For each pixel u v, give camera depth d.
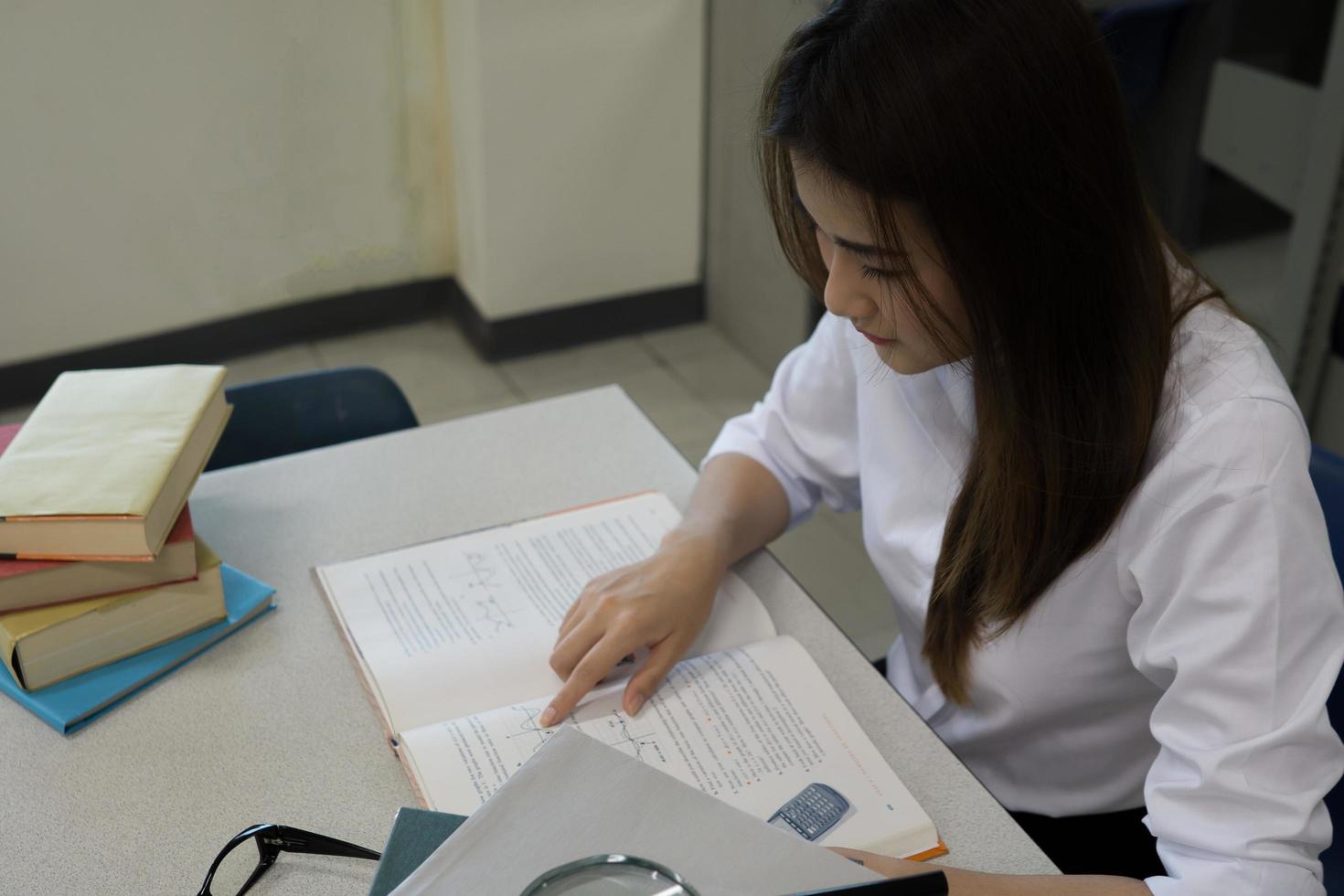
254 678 0.88
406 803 0.78
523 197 2.84
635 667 0.88
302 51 2.71
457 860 0.58
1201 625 0.74
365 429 1.37
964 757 1.02
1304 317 2.31
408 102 2.86
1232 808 0.69
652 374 2.97
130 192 2.68
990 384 0.75
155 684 0.88
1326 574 0.72
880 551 1.03
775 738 0.81
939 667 0.95
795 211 0.83
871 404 1.01
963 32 0.64
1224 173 2.40
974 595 0.89
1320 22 2.13
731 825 0.60
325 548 1.03
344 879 0.72
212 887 0.72
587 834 0.59
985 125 0.65
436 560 0.99
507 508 1.09
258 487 1.11
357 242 3.00
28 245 2.63
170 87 2.62
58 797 0.78
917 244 0.69
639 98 2.83
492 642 0.90
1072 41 0.66
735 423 1.16
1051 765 0.98
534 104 2.73
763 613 0.95
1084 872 0.97
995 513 0.81
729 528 1.00
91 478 0.84
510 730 0.81
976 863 0.74
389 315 3.14
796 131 0.70
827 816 0.75
